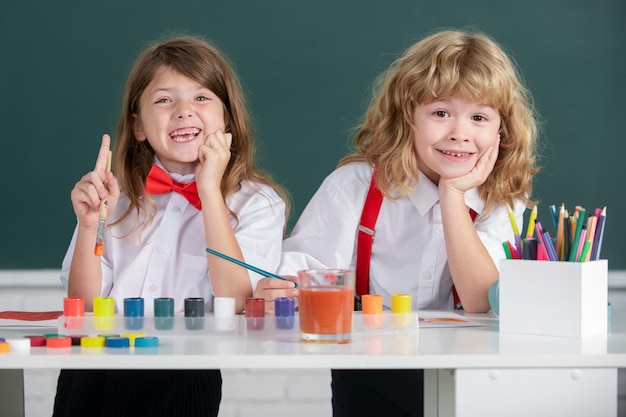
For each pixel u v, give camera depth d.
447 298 2.10
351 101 3.14
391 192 2.08
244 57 3.13
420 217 2.08
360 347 1.35
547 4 3.13
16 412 1.92
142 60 2.12
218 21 3.12
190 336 1.46
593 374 1.31
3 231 3.12
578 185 3.14
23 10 3.11
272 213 2.10
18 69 3.12
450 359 1.29
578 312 1.47
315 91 3.14
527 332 1.52
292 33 3.13
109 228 2.06
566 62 3.13
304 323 1.41
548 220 3.13
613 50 3.13
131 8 3.11
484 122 1.96
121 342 1.35
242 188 2.14
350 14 3.13
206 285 2.04
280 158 3.14
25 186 3.12
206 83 2.06
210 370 2.02
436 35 2.07
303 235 2.14
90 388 1.95
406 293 2.08
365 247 2.10
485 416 1.30
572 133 3.14
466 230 1.89
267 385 3.05
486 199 2.08
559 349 1.35
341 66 3.13
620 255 3.13
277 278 1.77
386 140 2.10
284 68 3.14
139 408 1.96
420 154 2.00
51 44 3.12
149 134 2.06
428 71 1.96
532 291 1.51
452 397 1.42
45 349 1.33
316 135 3.14
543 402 1.30
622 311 1.90
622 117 3.14
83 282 1.92
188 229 2.06
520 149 2.07
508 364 1.29
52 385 3.04
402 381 2.08
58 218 3.12
